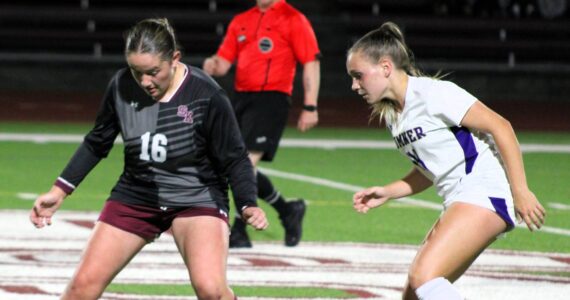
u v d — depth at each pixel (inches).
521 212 553.9
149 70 553.9
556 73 3403.1
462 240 555.5
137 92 578.9
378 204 623.5
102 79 3248.0
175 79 578.6
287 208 995.9
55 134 2042.3
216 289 555.8
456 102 566.9
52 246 973.2
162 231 596.4
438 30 3572.8
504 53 3535.9
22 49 3363.7
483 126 564.1
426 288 544.4
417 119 576.4
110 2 3553.2
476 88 3361.2
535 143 2071.9
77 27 3449.8
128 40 555.2
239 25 983.6
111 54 3388.3
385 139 2101.4
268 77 966.4
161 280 837.2
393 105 585.3
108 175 1494.8
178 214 586.2
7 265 884.0
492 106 3034.0
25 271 860.0
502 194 568.7
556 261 946.7
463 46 3516.2
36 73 3230.8
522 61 3553.2
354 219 1173.1
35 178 1449.3
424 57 3506.4
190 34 3368.6
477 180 572.1
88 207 1211.9
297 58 976.9
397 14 3641.7
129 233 584.4
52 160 1647.4
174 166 580.1
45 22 3430.1
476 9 3693.4
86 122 2315.5
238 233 991.0
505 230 571.8
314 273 874.8
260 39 970.7
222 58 993.5
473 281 846.5
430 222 1162.6
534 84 3390.7
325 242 1027.9
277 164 1668.3
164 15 3449.8
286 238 1002.1
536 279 860.0
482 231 559.2
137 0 3555.6
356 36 3489.2
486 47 3528.5
